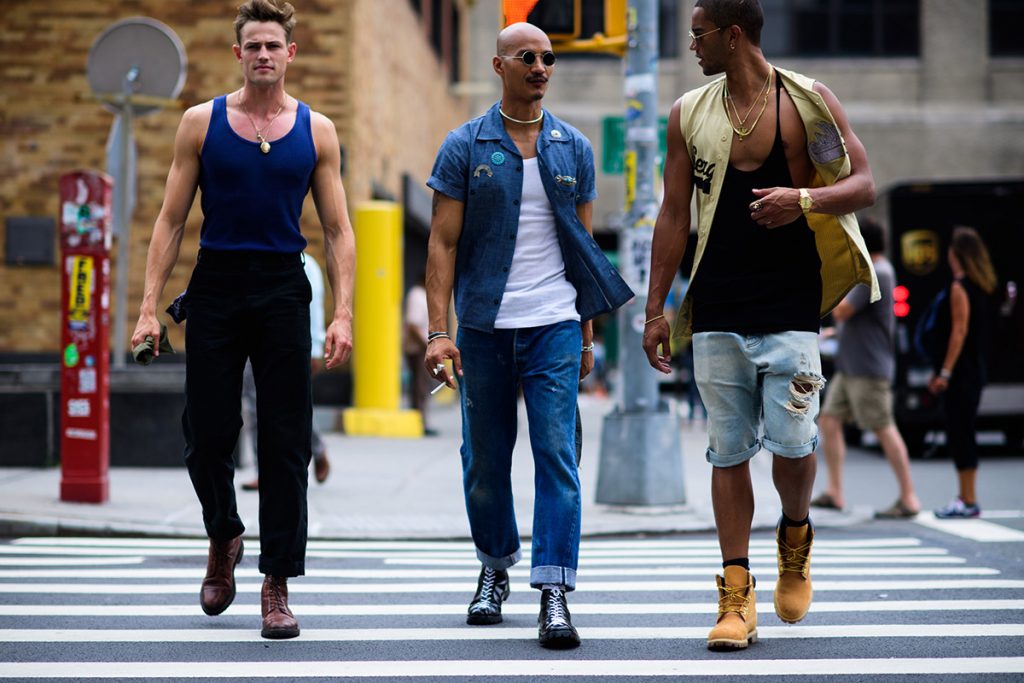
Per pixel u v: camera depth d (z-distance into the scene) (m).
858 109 79.75
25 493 23.56
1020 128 79.50
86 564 17.83
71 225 22.41
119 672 11.46
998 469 34.91
